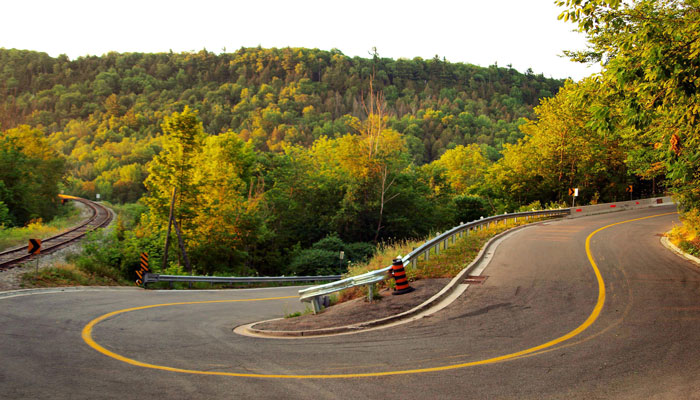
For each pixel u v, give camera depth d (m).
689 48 8.97
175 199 38.91
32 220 50.78
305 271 44.59
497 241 22.81
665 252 18.89
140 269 28.28
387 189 54.06
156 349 9.13
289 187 58.56
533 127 61.81
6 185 56.41
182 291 25.66
